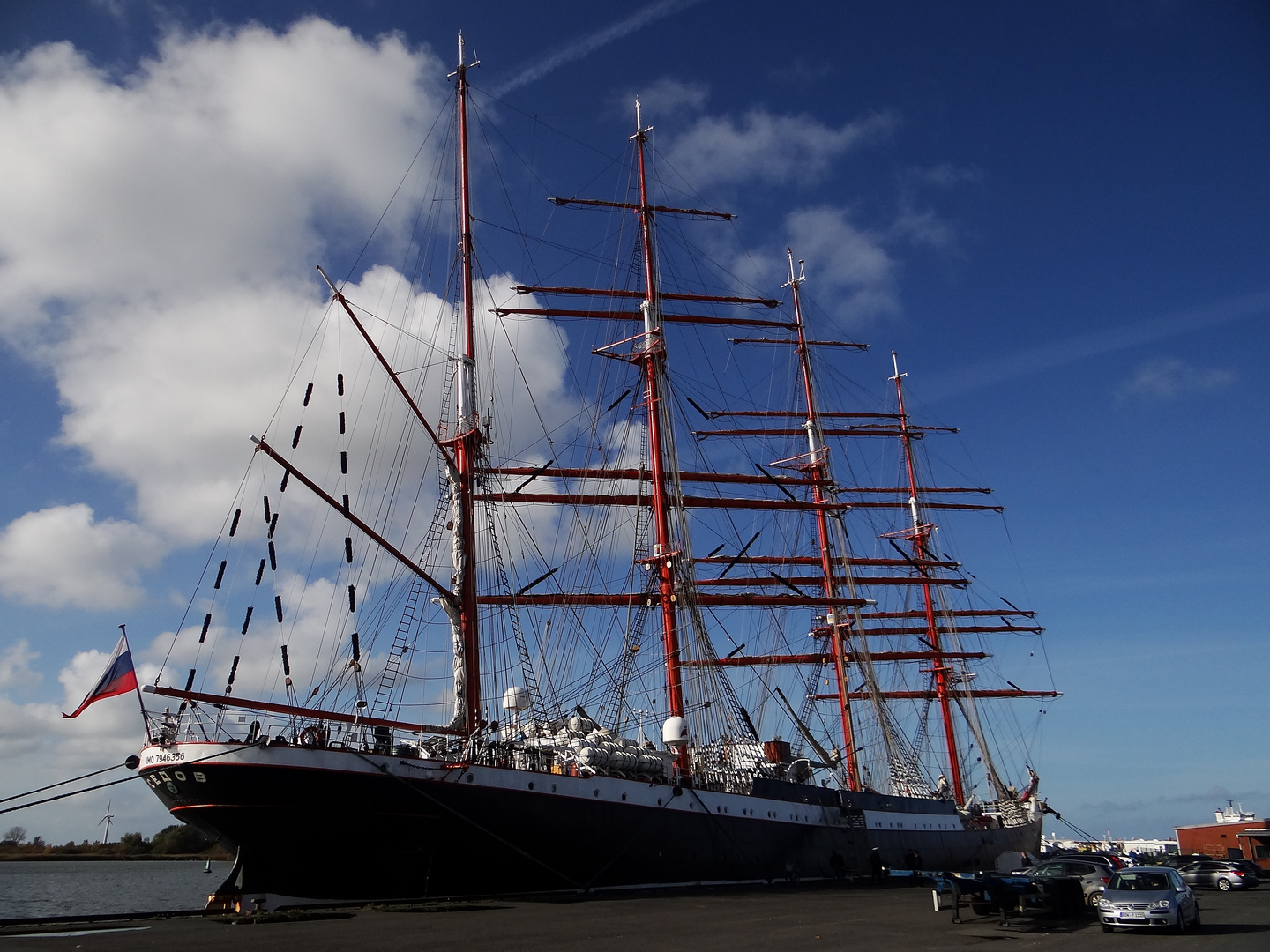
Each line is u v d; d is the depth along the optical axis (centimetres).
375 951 1941
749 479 6469
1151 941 2423
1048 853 8481
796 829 4744
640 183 6172
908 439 9531
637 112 6288
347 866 3136
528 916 2762
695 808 4103
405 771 3142
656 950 2025
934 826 6134
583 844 3578
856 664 7281
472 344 4628
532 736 4091
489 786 3331
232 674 3162
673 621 5100
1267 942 2366
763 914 2950
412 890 3259
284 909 2978
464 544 4294
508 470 5606
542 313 5938
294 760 2977
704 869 4075
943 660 8681
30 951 1925
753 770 4912
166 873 12281
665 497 5453
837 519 7150
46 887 8181
